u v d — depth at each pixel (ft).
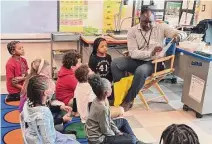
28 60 14.10
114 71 11.52
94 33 14.11
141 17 11.51
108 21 14.76
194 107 10.78
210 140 9.07
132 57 11.56
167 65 12.07
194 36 12.09
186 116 10.85
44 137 5.91
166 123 10.20
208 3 16.25
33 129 5.99
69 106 9.24
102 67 11.49
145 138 9.07
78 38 13.78
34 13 13.56
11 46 10.94
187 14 15.74
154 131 9.56
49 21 13.91
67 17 14.08
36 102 6.10
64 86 9.48
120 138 7.03
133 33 11.80
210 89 10.26
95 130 7.04
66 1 13.85
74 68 9.49
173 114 11.00
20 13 13.34
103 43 11.40
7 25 13.32
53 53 13.92
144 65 11.05
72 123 8.95
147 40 11.59
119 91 10.77
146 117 10.65
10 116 9.78
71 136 7.19
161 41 11.60
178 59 11.64
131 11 14.94
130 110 11.23
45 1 13.53
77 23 14.34
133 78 10.89
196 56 10.37
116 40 12.91
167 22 14.65
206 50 10.73
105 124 6.94
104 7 14.51
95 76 7.45
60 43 14.32
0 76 13.80
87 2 14.17
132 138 7.13
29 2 13.32
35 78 6.23
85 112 8.42
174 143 3.87
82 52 13.98
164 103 12.01
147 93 13.01
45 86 6.09
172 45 11.43
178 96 12.86
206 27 12.60
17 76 11.03
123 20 14.96
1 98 11.43
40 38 13.98
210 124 10.21
